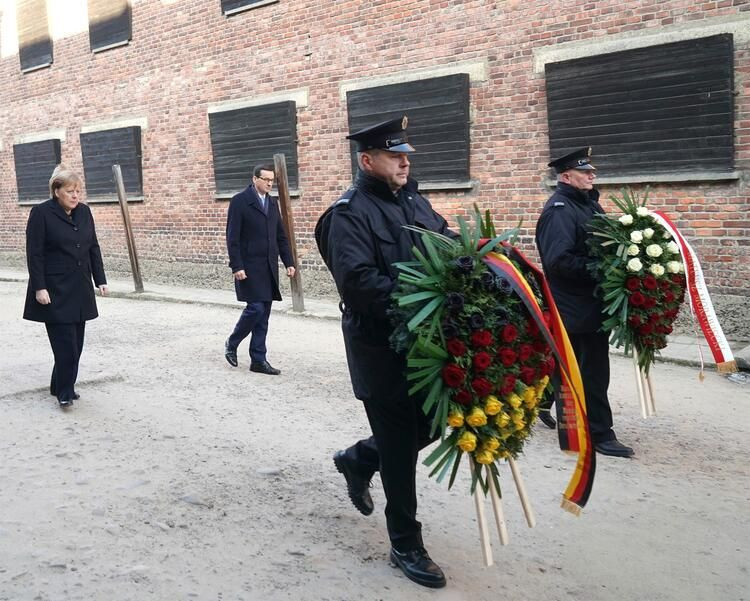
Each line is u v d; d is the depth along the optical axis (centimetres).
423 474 445
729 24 760
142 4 1420
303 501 401
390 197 316
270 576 320
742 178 770
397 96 1044
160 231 1461
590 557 345
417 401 315
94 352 789
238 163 1288
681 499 409
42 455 465
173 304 1202
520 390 296
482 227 322
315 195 1186
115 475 432
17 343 844
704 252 800
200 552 340
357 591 309
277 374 690
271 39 1209
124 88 1488
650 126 820
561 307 474
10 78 1783
